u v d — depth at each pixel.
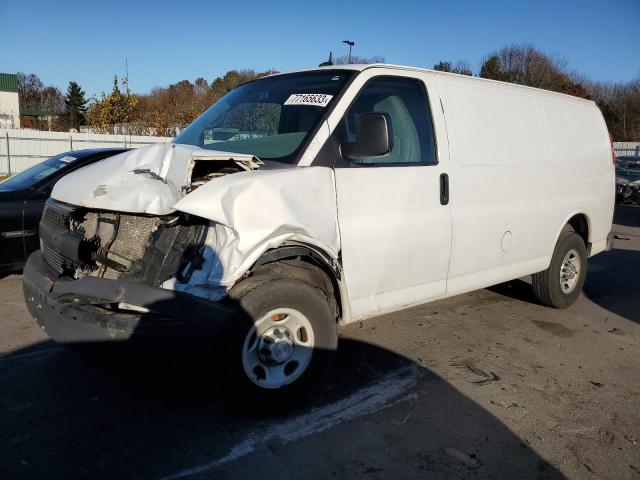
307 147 3.58
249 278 3.31
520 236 5.13
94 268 3.51
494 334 5.27
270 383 3.42
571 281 6.11
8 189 6.45
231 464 3.05
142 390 3.86
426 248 4.19
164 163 3.42
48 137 29.77
